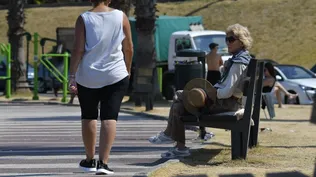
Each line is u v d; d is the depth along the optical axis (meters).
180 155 26.80
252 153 27.64
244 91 25.42
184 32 77.00
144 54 65.31
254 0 136.38
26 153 30.45
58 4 155.12
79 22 22.41
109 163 26.75
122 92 22.55
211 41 75.69
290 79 69.62
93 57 22.25
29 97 77.44
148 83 55.44
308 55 118.12
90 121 22.55
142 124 45.31
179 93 26.44
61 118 51.09
